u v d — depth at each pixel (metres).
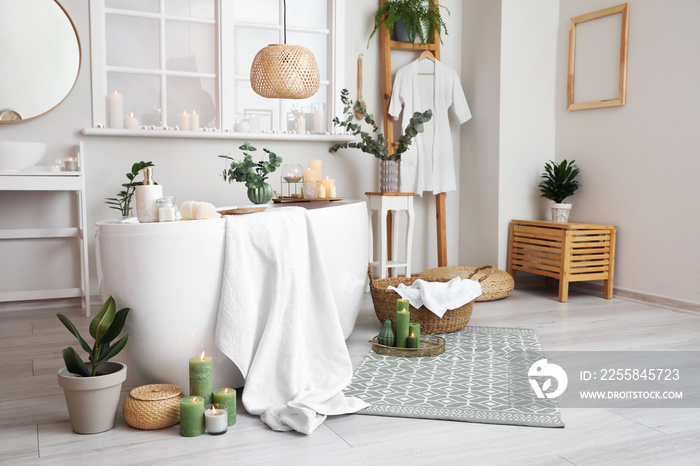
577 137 4.52
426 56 4.58
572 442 1.87
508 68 4.50
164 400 1.98
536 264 4.32
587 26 4.39
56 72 3.71
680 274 3.79
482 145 4.69
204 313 2.13
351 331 3.06
